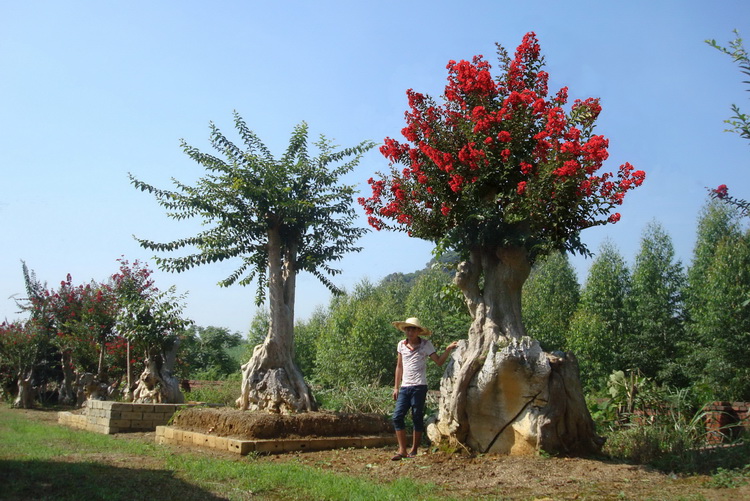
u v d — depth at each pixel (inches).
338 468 309.6
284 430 393.7
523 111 336.2
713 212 1144.2
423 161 353.1
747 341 880.3
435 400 544.4
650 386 429.4
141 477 270.8
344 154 521.3
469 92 346.6
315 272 531.2
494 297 342.6
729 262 923.4
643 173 311.0
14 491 225.0
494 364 315.9
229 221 492.1
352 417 431.8
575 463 283.7
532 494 233.1
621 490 234.4
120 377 814.5
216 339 1748.3
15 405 890.1
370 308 1173.1
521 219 320.8
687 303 1174.3
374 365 1081.4
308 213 499.5
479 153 325.1
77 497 220.4
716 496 217.6
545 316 1316.4
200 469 294.0
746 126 218.8
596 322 1224.2
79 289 929.5
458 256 377.4
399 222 360.8
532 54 361.4
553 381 314.7
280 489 252.7
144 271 721.6
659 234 1280.8
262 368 470.6
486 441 322.3
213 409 449.7
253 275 522.3
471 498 226.8
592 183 308.2
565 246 340.8
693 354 997.8
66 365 976.3
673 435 315.3
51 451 354.6
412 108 356.8
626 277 1334.9
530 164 329.1
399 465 303.9
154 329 602.2
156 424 533.3
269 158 496.1
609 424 417.7
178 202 490.9
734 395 876.6
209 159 493.7
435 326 1041.5
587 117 319.6
